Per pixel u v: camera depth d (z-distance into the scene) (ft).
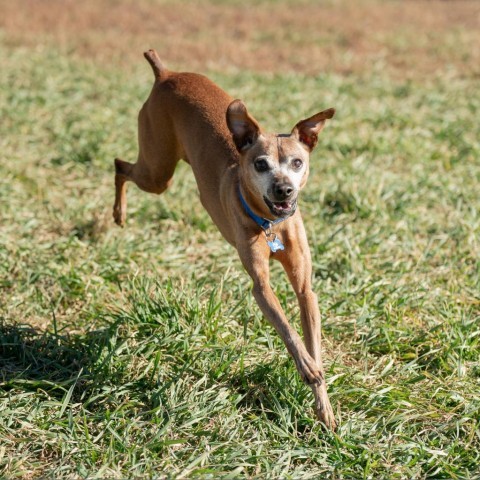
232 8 104.53
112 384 25.99
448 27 94.84
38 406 24.39
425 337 28.73
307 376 23.59
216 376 25.96
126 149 48.37
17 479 21.70
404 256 36.01
